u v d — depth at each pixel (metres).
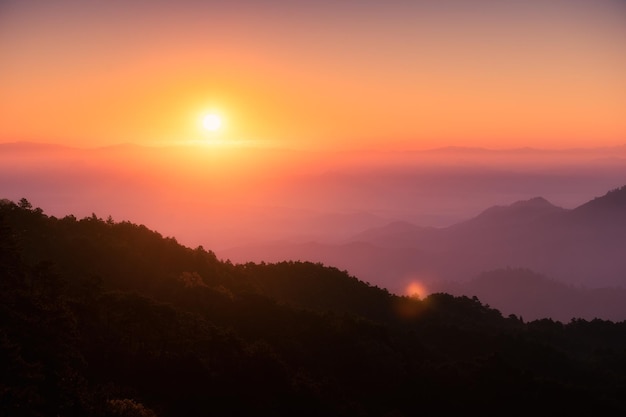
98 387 24.09
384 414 33.72
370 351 41.25
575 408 39.16
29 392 18.17
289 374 33.22
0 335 19.80
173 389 27.55
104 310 31.06
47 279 29.55
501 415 37.06
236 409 28.22
